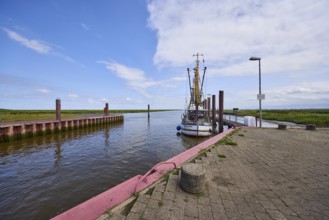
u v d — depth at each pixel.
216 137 10.06
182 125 18.59
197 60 19.75
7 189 6.43
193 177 3.39
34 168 8.70
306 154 6.60
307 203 3.14
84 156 10.94
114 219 2.61
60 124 19.89
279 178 4.29
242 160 5.78
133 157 10.71
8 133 14.39
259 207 3.00
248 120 17.58
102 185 6.76
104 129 26.23
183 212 2.80
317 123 24.08
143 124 34.88
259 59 16.11
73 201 5.61
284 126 14.46
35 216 4.84
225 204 3.07
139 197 3.23
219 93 19.89
